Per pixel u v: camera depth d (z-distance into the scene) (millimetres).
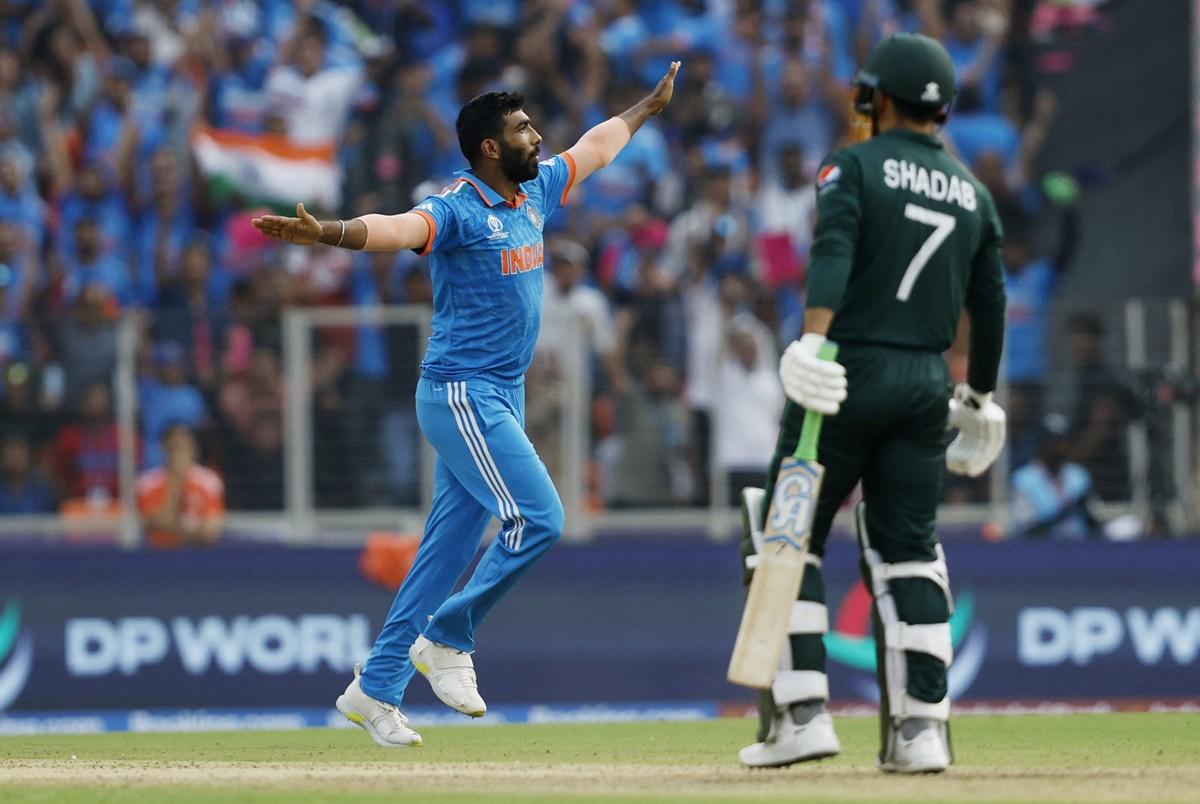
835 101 47656
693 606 36125
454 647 20953
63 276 44406
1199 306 37438
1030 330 37531
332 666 35562
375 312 36688
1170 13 44656
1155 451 37188
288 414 36656
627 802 15320
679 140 47094
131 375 36625
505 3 48844
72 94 47031
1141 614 36375
